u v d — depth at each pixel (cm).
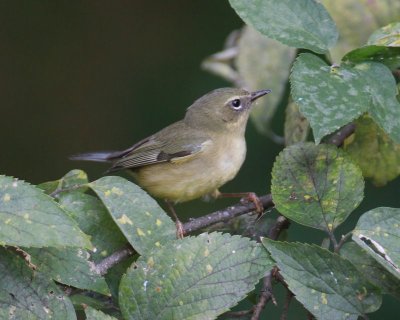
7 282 610
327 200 692
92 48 2020
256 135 1611
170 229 681
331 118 624
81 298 711
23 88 2022
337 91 643
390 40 707
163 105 1916
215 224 866
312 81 647
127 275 629
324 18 702
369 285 642
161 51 1988
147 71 1978
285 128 928
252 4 696
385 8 966
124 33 2019
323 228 692
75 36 2052
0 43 2048
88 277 635
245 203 862
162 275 626
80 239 577
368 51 688
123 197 684
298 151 698
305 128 906
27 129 1995
